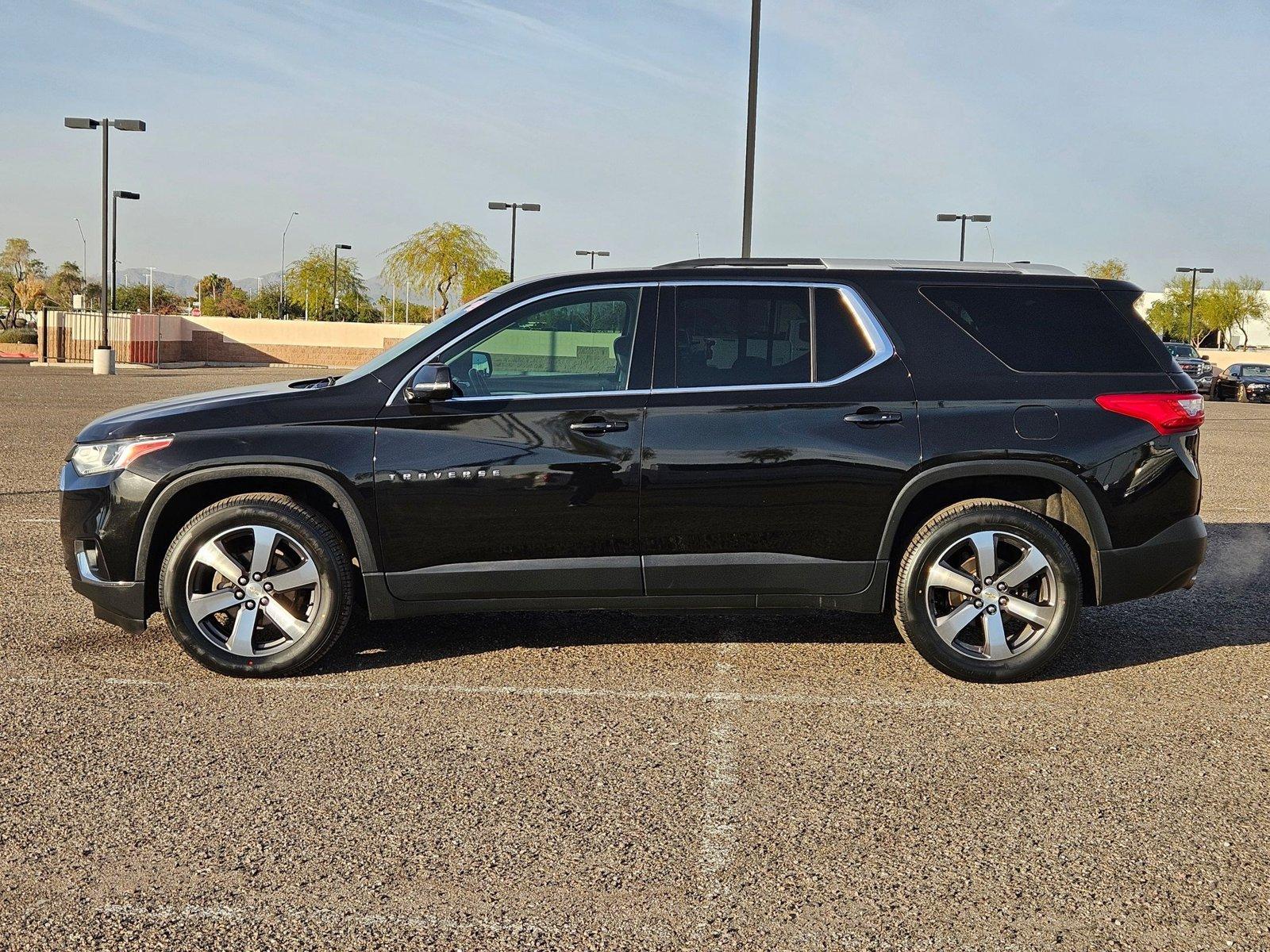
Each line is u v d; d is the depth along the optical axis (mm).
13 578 7070
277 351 55344
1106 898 3207
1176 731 4574
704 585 5152
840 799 3881
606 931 3012
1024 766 4195
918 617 5180
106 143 36000
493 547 5094
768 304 5203
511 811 3760
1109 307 5332
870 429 5090
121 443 5070
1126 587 5258
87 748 4262
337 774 4055
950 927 3043
